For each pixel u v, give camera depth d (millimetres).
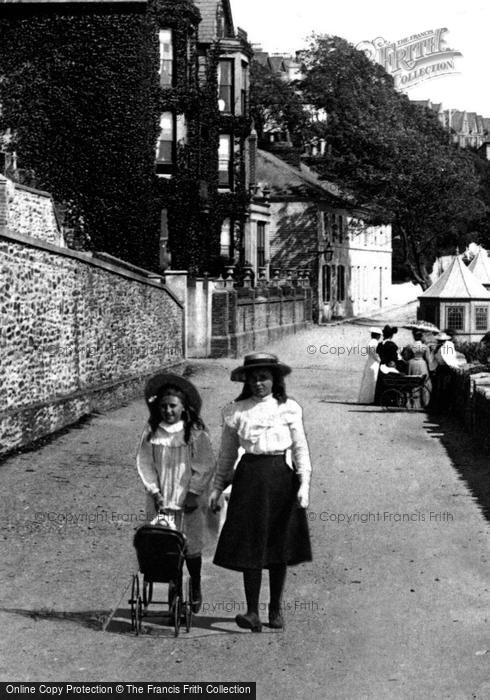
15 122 39875
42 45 39656
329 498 14305
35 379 18906
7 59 39750
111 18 39531
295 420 8570
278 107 81438
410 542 11805
